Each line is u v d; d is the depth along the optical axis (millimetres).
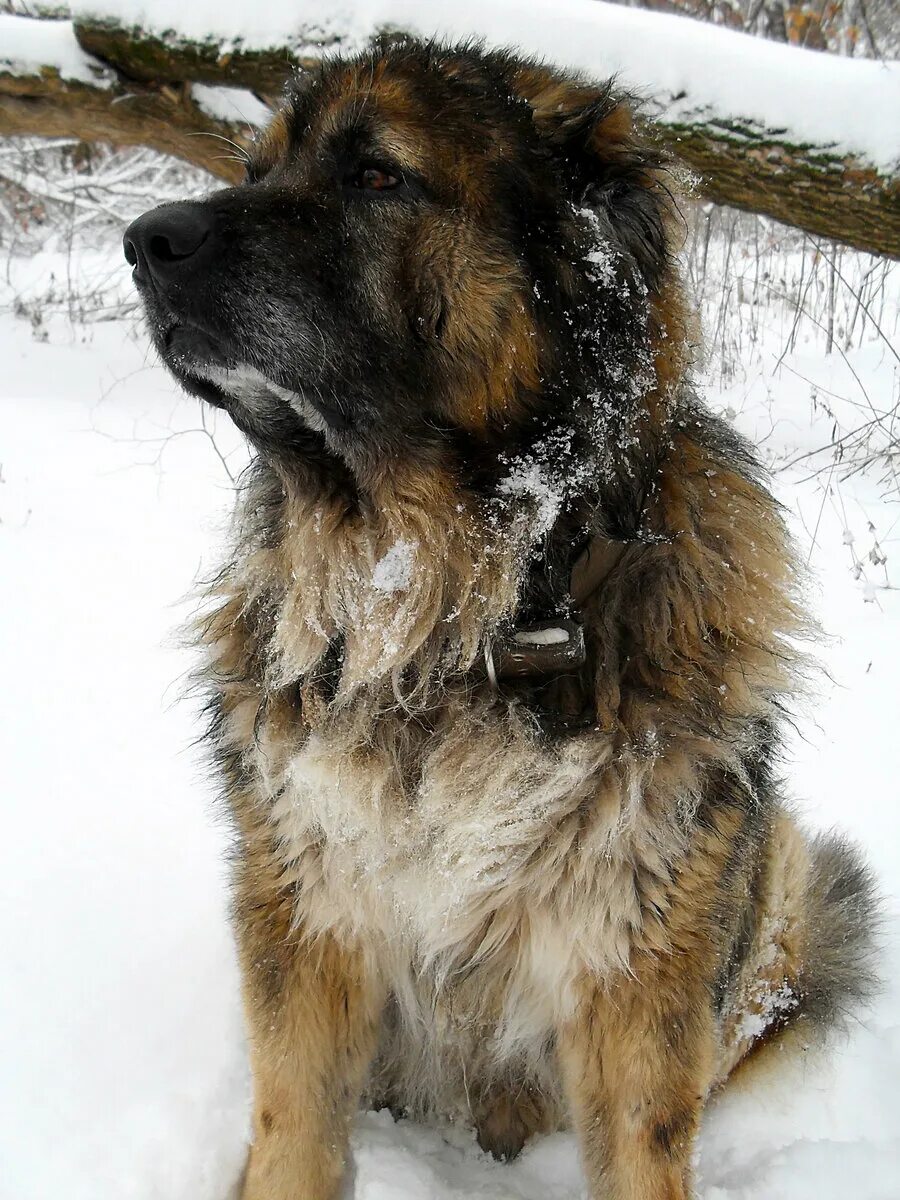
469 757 790
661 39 1334
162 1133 832
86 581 1533
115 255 3215
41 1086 855
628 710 795
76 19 1612
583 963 796
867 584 1522
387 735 809
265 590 861
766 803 870
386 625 814
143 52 1578
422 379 811
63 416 2168
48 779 1151
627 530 815
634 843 775
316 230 812
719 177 1359
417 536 817
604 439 813
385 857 789
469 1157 901
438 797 785
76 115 1749
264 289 795
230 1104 869
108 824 1102
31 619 1428
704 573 818
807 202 1341
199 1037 907
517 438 814
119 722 1247
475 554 813
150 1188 800
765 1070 964
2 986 927
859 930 1020
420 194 807
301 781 785
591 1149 823
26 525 1680
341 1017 837
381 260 812
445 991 851
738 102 1320
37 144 2881
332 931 818
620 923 781
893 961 1060
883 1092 938
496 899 799
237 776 845
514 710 795
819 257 2537
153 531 1702
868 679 1346
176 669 1346
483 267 802
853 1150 848
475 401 809
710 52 1329
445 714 810
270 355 803
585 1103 826
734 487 859
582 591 820
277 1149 813
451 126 810
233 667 866
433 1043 885
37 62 1667
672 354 842
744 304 2721
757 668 831
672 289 857
